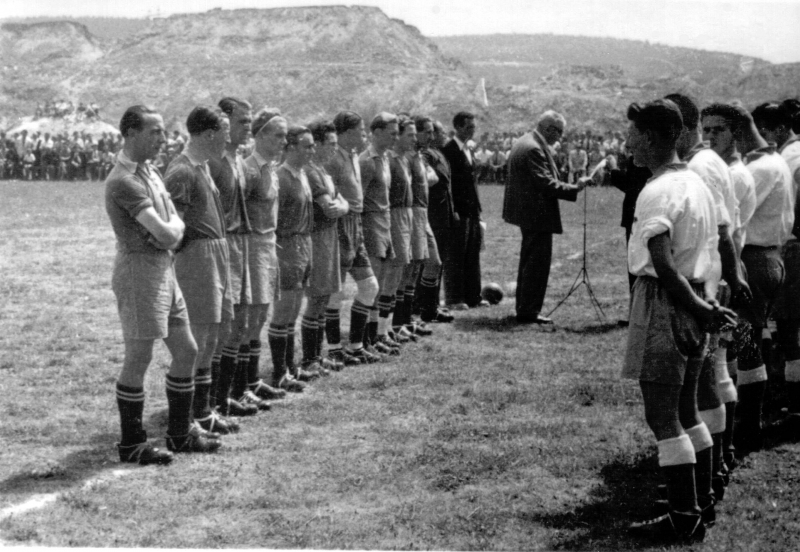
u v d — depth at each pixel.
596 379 8.34
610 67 72.44
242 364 7.39
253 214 7.15
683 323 4.80
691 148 5.73
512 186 11.06
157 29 88.31
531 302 11.11
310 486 5.66
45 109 59.97
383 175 9.12
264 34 85.62
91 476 5.83
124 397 6.04
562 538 4.93
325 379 8.36
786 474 5.96
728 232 5.36
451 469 5.95
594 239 20.31
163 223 5.79
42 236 20.05
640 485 5.73
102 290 13.27
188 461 6.12
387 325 9.52
